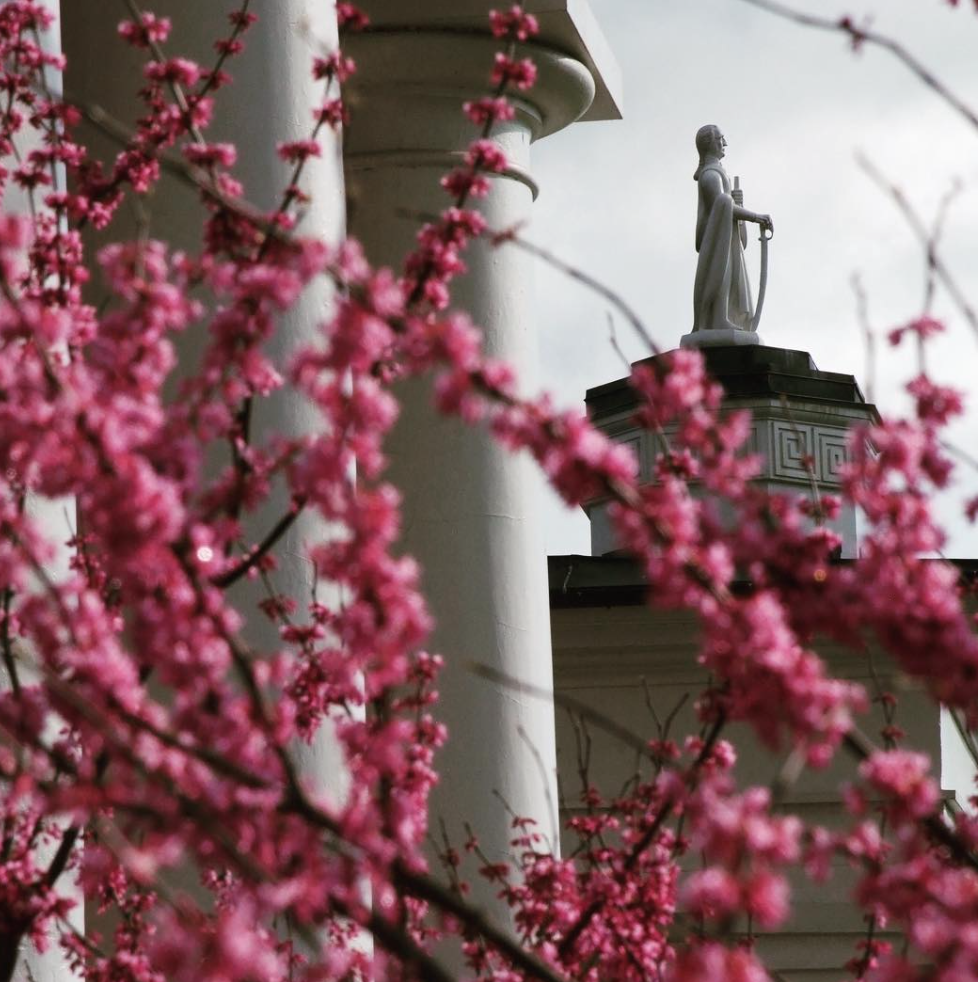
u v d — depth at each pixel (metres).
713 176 26.42
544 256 6.92
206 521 7.49
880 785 5.95
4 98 10.44
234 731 6.15
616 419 24.09
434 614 15.35
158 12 12.19
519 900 10.55
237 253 8.43
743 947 12.19
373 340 6.02
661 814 9.18
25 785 5.77
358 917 5.91
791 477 23.88
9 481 7.29
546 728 15.57
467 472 15.55
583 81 17.36
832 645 20.77
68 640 6.43
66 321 6.43
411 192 16.23
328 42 12.60
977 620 7.27
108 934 11.54
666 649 21.14
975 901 5.82
